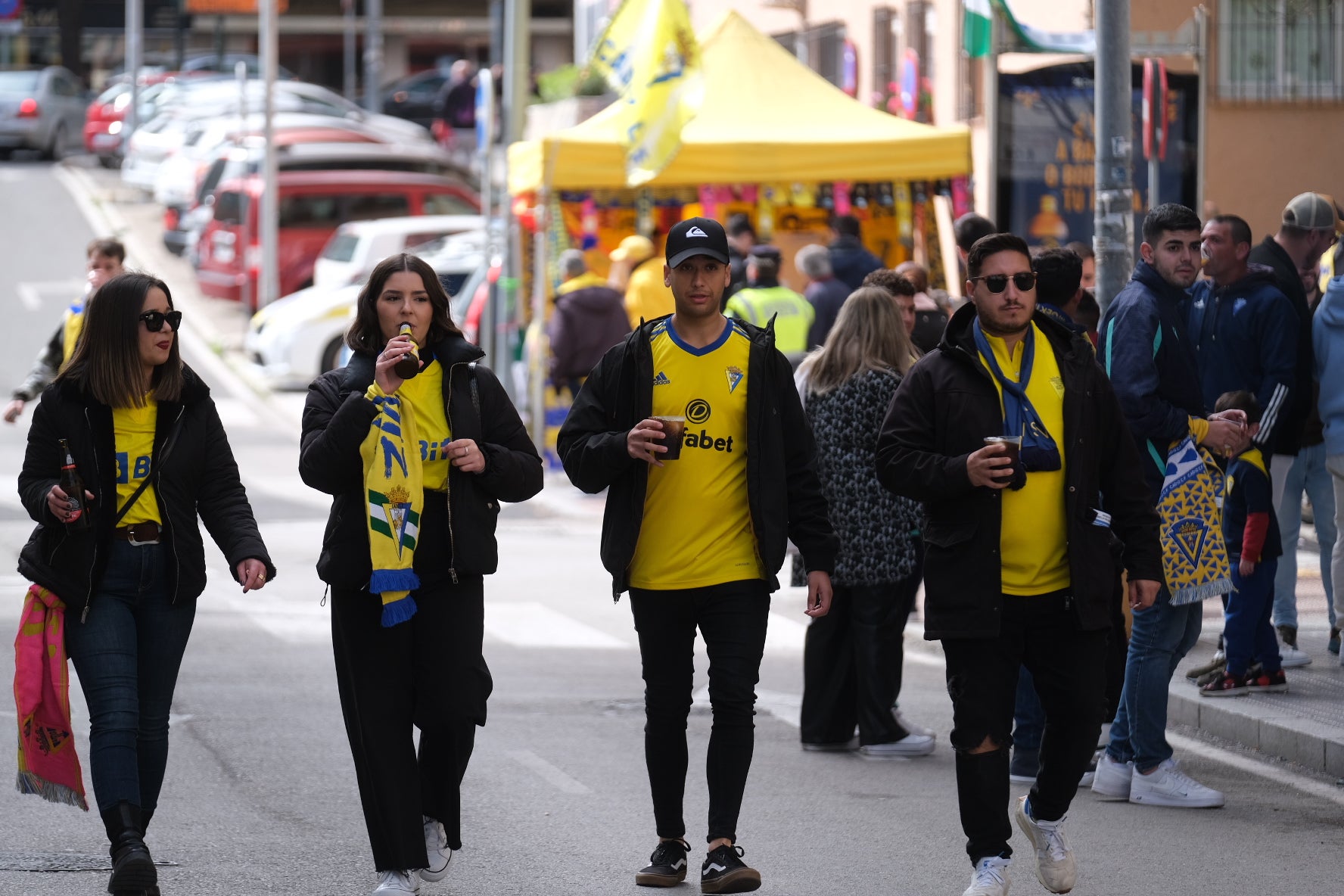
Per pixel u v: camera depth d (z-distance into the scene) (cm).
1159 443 2212
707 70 5684
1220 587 2188
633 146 4794
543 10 19712
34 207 12038
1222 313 2723
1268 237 2880
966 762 1727
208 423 1802
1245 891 1895
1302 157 5506
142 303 1736
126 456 1753
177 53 17500
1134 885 1914
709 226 1825
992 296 1736
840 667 2578
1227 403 2581
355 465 1723
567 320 5247
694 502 1827
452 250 7369
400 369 1695
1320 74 5503
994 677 1727
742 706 1811
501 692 2912
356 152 9462
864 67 7319
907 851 2041
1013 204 4378
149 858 1672
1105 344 2264
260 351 7325
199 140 11044
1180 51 4422
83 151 14812
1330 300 2834
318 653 3178
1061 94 4369
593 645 3341
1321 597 3609
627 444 1788
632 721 2706
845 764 2503
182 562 1761
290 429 6550
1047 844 1791
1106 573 1722
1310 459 3052
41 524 1748
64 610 1750
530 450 1803
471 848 2022
